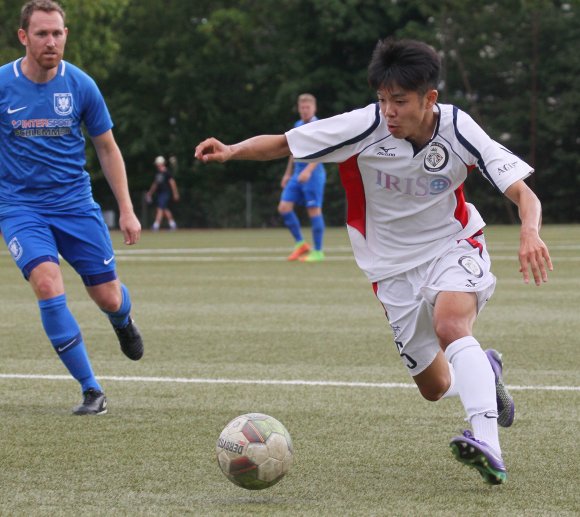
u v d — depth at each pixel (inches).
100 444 374.6
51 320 431.2
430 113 340.8
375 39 3245.6
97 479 325.1
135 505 295.4
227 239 2176.4
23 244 440.1
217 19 3449.8
